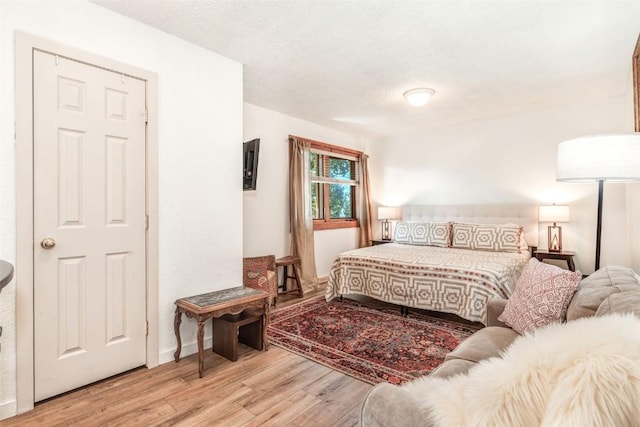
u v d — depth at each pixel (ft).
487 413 2.46
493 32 7.69
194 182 8.29
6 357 5.69
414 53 8.74
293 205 14.55
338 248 17.43
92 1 6.53
